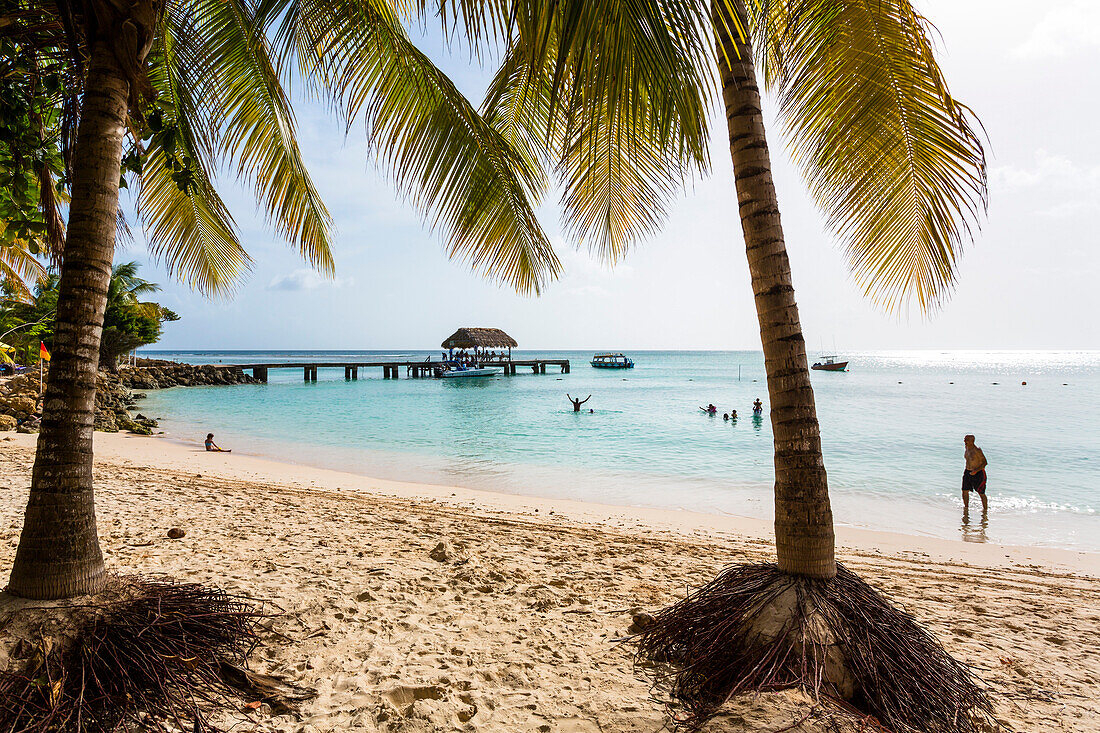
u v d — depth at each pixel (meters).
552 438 18.95
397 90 4.32
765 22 3.23
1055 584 5.59
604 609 4.04
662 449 16.77
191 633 2.64
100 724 2.17
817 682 2.38
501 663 3.10
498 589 4.40
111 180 2.63
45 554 2.41
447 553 5.30
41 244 3.96
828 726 2.25
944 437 18.48
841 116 3.44
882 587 5.12
